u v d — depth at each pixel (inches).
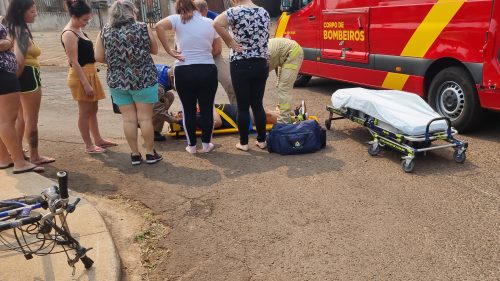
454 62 242.1
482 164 200.4
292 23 368.2
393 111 205.9
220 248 142.6
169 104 245.0
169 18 202.5
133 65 195.0
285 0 360.5
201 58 205.9
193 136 221.5
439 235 145.2
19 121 203.6
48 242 134.4
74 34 206.4
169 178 195.6
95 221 149.0
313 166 203.6
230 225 155.8
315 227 152.3
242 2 204.2
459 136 239.8
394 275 126.4
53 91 389.7
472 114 232.2
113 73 197.2
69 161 219.1
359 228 150.6
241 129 220.1
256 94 215.0
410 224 152.0
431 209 161.6
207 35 204.5
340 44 314.7
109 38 193.3
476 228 148.5
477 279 123.7
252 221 157.6
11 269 124.1
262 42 203.9
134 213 167.2
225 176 195.3
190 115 216.7
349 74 311.3
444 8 236.2
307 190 179.5
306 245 142.3
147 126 206.2
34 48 193.2
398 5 262.8
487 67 217.9
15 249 123.0
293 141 214.8
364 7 287.4
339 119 269.3
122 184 191.3
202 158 217.6
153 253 142.0
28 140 206.4
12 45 182.7
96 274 122.6
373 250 138.3
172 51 202.4
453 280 123.5
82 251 120.2
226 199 174.2
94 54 211.5
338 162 207.6
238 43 202.2
